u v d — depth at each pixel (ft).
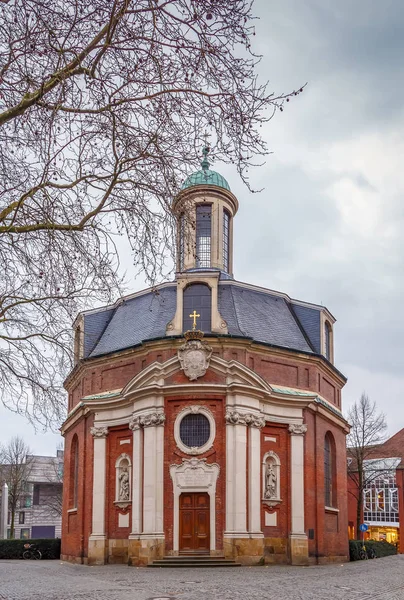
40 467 316.19
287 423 121.39
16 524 305.53
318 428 127.03
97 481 121.60
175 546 109.70
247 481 112.57
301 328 138.10
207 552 109.50
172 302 128.47
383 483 230.48
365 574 93.66
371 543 158.30
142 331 127.75
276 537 115.34
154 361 119.14
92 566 114.73
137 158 45.34
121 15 39.11
